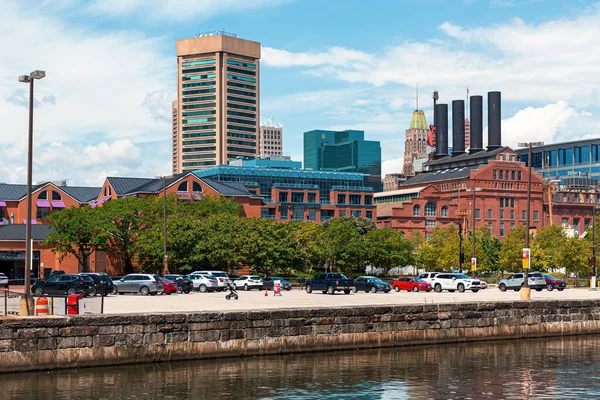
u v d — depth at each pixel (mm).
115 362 40031
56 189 138625
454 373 40875
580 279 109312
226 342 43219
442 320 51688
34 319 38250
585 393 35844
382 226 199500
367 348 48188
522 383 38281
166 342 41500
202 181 132750
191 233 102438
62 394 34188
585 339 55625
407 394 35500
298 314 45750
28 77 47531
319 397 34656
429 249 132250
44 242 108438
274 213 184500
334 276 82312
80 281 69750
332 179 195125
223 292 85500
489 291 92688
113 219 108562
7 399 33250
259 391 35625
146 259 105750
